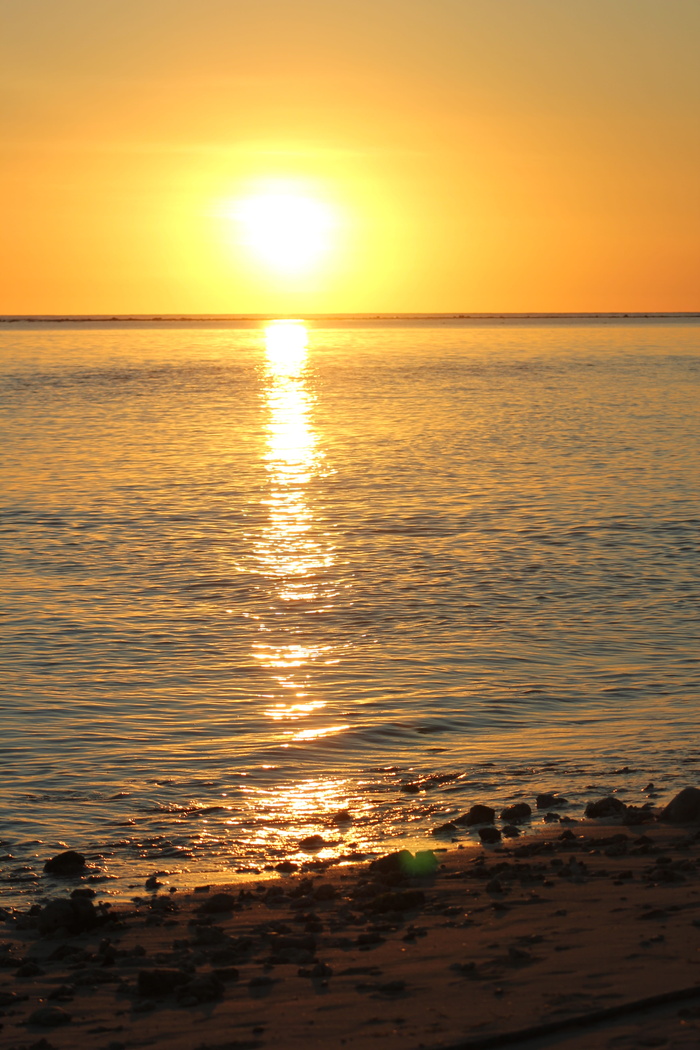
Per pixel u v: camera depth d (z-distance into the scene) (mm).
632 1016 7367
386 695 19750
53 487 48094
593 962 8359
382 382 120875
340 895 11180
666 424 75188
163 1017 7957
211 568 31391
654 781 15219
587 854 12008
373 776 15844
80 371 138875
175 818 14281
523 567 31094
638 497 44031
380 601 27219
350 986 8297
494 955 8766
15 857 13047
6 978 9117
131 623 25172
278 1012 7883
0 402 94375
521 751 16812
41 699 19531
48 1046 7520
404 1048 7074
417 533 36750
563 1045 7004
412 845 13078
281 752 16859
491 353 187625
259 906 10891
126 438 68688
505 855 12250
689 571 30344
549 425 75375
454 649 22781
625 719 18281
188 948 9688
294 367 149625
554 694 19734
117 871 12531
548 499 43844
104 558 32906
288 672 21219
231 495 45938
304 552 33688
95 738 17516
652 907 9805
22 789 15320
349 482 49656
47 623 25141
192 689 20188
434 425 76438
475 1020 7402
